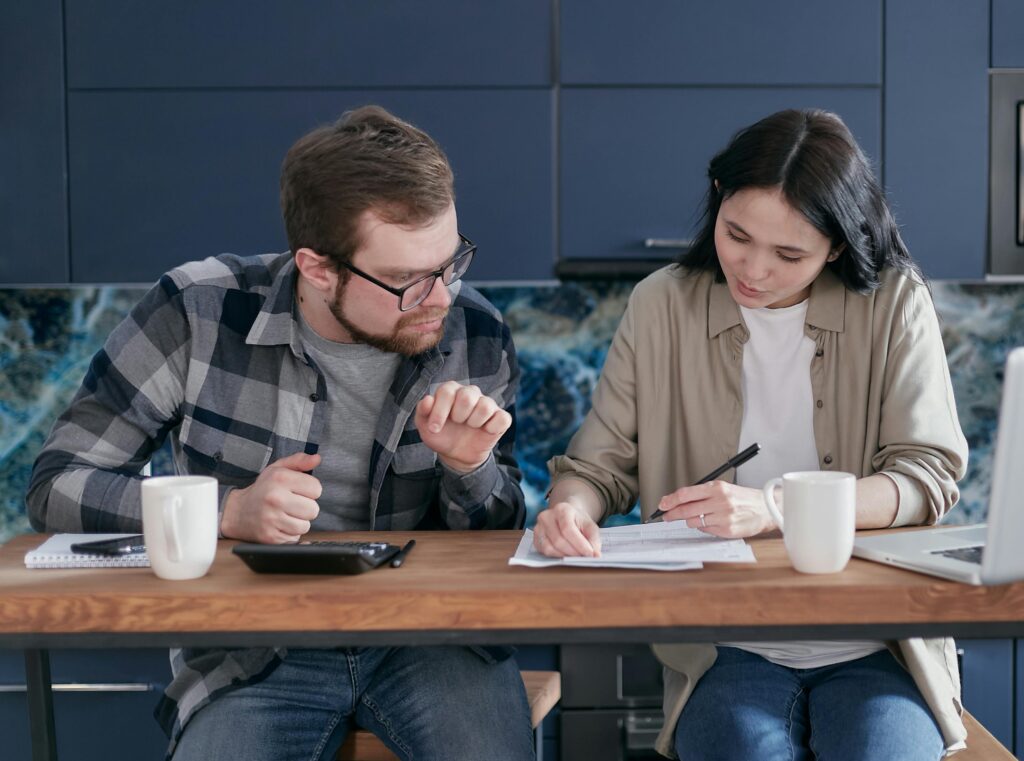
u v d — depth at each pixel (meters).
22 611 1.26
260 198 2.53
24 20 2.50
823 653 1.61
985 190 2.54
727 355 1.77
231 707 1.56
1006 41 2.52
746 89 2.52
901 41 2.52
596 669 2.55
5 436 2.98
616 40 2.51
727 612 1.25
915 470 1.59
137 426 1.71
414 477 1.74
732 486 1.45
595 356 3.00
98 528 1.56
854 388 1.73
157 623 1.26
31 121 2.52
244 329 1.72
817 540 1.29
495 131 2.53
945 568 1.27
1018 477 1.20
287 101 2.51
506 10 2.50
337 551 1.31
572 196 2.54
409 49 2.51
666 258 2.54
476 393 1.50
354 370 1.71
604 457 1.81
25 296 2.97
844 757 1.46
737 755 1.46
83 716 2.54
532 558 1.38
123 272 2.55
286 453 1.71
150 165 2.53
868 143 2.53
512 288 2.99
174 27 2.50
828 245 1.62
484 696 1.58
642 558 1.35
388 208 1.49
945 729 1.55
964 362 2.99
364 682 1.63
